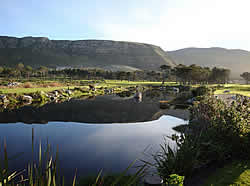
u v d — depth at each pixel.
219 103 6.24
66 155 7.06
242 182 3.47
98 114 16.88
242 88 46.16
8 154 7.02
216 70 104.56
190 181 4.03
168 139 9.18
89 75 112.44
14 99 23.98
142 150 7.61
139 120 14.45
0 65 179.75
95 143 8.58
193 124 6.99
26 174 5.21
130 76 117.56
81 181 4.98
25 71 92.69
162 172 4.40
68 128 11.59
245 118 5.04
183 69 84.19
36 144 8.34
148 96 37.53
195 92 27.14
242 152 4.69
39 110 18.31
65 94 33.16
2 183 1.46
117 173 5.43
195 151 4.68
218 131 5.09
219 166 4.45
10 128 11.36
